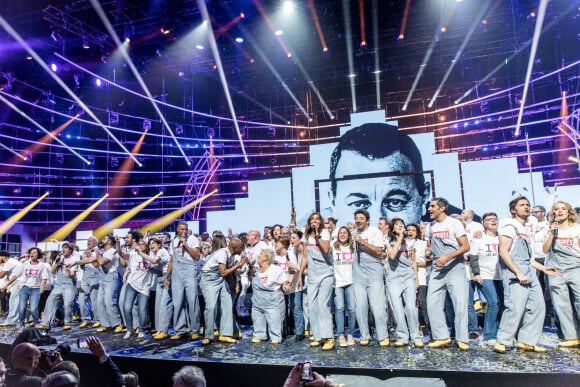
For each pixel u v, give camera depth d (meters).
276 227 7.37
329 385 2.10
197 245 6.50
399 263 5.42
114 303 7.21
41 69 15.24
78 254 8.16
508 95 16.38
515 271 4.61
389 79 17.14
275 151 19.27
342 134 14.13
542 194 12.16
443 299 5.17
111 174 19.42
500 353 4.68
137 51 15.80
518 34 14.84
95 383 5.17
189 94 18.70
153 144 19.06
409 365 4.37
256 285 6.12
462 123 17.48
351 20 14.74
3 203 17.73
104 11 13.62
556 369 4.01
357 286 5.53
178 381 2.27
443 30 14.37
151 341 6.29
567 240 4.97
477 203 12.74
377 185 13.68
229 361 4.88
